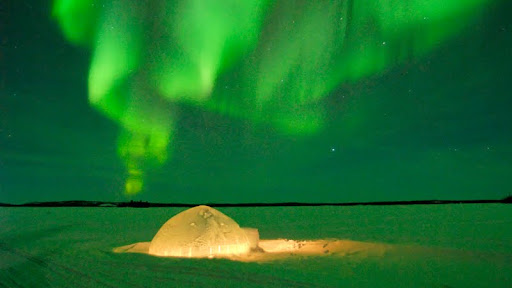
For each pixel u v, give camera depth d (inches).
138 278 218.8
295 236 488.1
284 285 196.7
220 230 329.4
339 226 653.3
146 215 1154.0
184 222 332.8
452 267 248.8
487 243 364.5
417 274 226.2
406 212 1134.4
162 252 316.2
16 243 424.8
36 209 1674.5
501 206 1381.6
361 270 239.6
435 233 475.5
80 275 233.5
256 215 1123.9
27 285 211.0
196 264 263.3
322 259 288.2
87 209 1686.8
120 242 433.1
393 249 334.3
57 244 411.8
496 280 207.8
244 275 223.6
